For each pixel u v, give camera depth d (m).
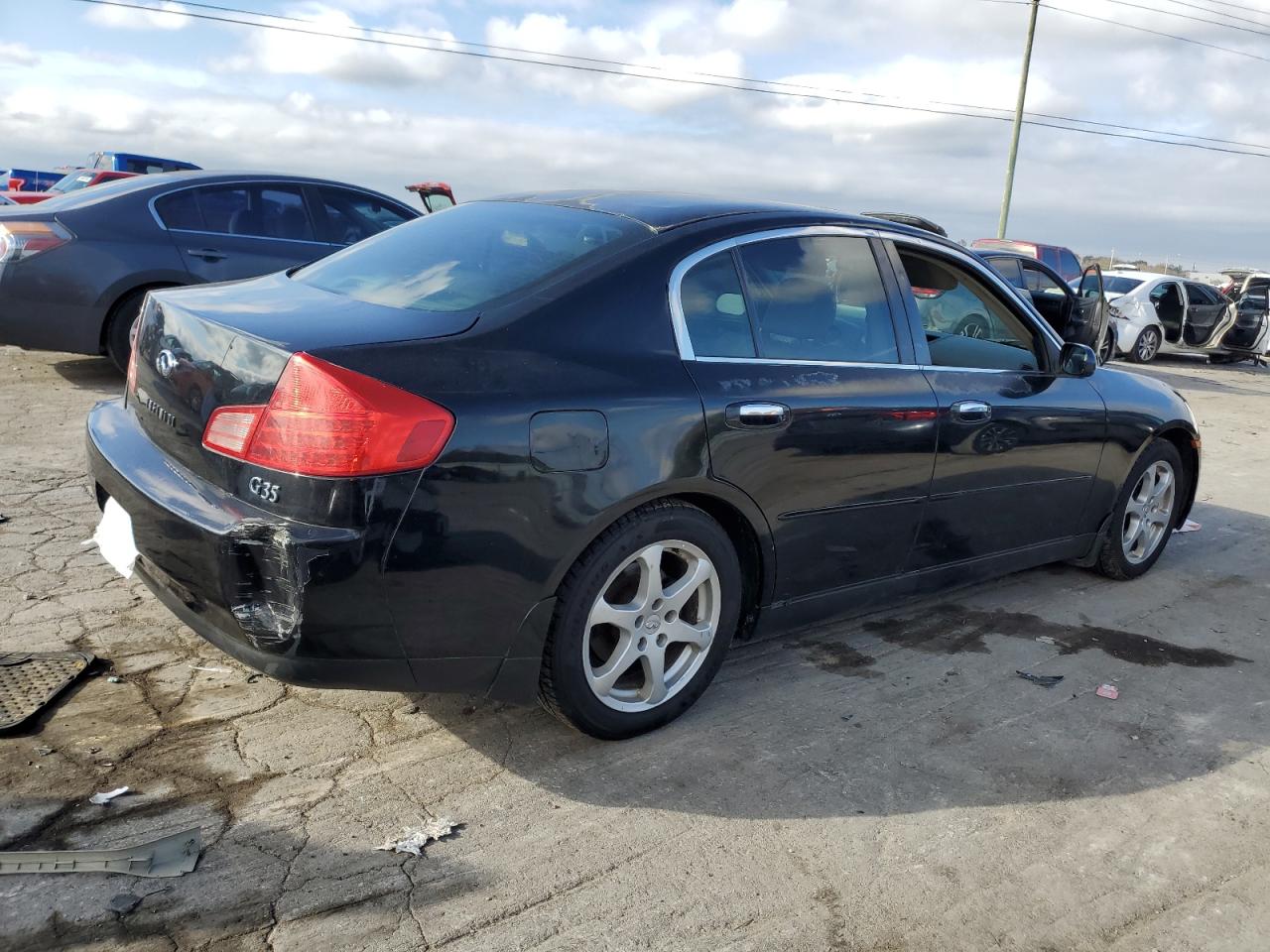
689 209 3.27
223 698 3.09
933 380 3.64
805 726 3.21
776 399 3.08
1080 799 2.90
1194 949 2.30
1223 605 4.70
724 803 2.75
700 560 3.02
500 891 2.33
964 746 3.16
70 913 2.12
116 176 14.95
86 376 7.94
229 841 2.41
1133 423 4.55
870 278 3.58
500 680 2.69
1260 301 18.62
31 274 6.79
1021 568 4.34
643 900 2.33
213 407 2.53
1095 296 9.92
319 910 2.21
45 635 3.39
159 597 2.78
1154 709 3.53
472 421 2.45
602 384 2.71
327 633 2.39
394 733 2.98
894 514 3.55
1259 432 10.27
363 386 2.35
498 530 2.51
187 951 2.05
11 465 5.37
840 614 3.59
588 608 2.77
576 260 2.94
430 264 3.13
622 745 3.01
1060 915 2.39
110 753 2.74
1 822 2.40
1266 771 3.14
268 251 7.71
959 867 2.54
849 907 2.36
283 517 2.36
